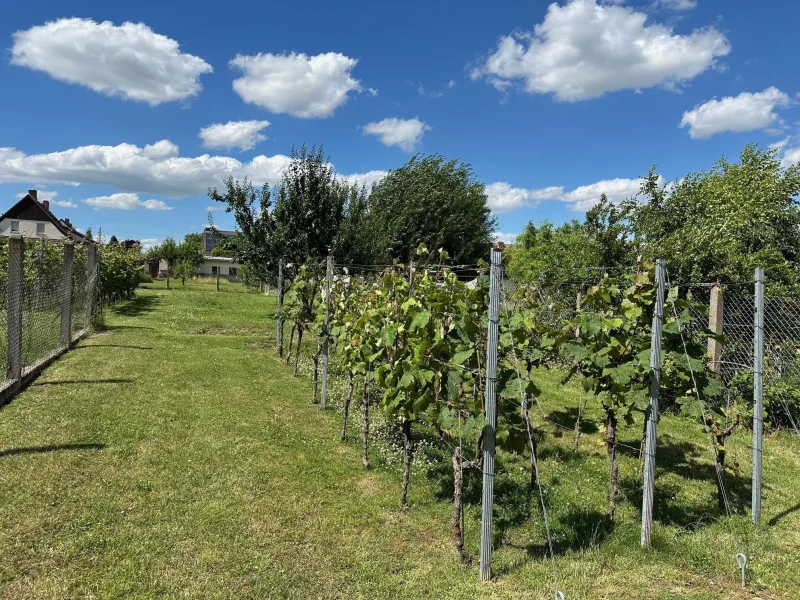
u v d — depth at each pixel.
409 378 3.52
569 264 10.34
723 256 7.88
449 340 3.65
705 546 3.54
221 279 49.16
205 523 3.41
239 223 12.76
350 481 4.35
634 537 3.63
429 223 28.16
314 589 2.82
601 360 4.05
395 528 3.60
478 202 31.17
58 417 5.20
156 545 3.11
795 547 3.64
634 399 3.68
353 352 4.97
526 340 4.00
